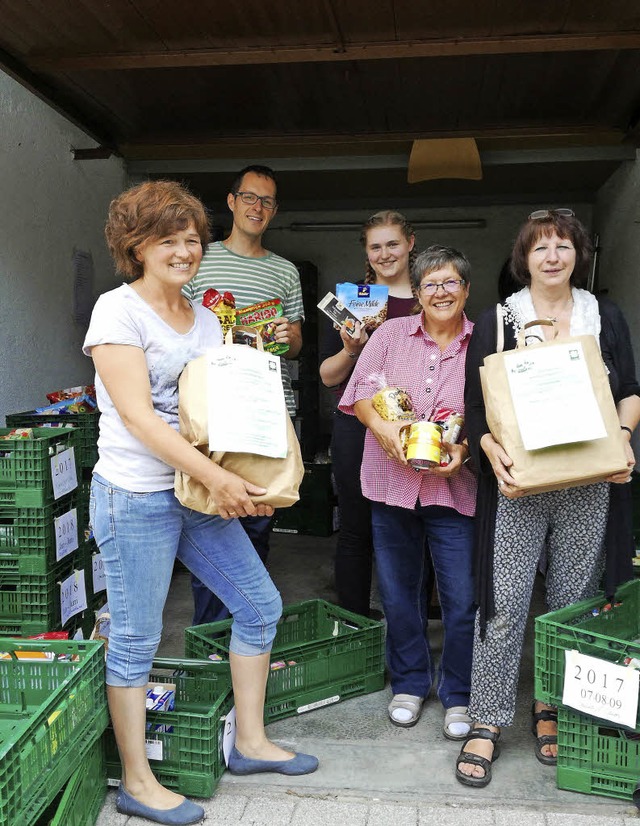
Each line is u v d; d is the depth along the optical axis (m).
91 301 5.03
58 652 2.16
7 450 2.76
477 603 2.38
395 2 3.05
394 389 2.52
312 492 5.25
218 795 2.26
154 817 2.13
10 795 1.62
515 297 2.34
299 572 4.51
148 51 3.52
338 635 2.81
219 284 3.06
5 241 3.85
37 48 3.47
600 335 2.28
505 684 2.39
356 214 7.41
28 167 4.12
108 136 5.05
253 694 2.34
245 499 1.92
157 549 2.05
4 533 2.77
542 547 2.40
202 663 2.51
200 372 1.96
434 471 2.39
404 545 2.66
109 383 1.94
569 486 2.14
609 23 3.24
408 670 2.73
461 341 2.53
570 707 2.20
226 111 4.67
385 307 2.97
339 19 3.20
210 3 3.05
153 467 2.02
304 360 6.80
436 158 5.07
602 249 6.40
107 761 2.26
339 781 2.32
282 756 2.36
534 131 5.00
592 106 4.60
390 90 4.34
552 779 2.33
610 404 2.08
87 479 3.82
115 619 2.09
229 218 7.26
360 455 3.12
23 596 2.78
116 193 5.37
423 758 2.45
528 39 3.37
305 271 6.89
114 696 2.11
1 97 3.83
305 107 4.62
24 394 4.07
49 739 1.81
